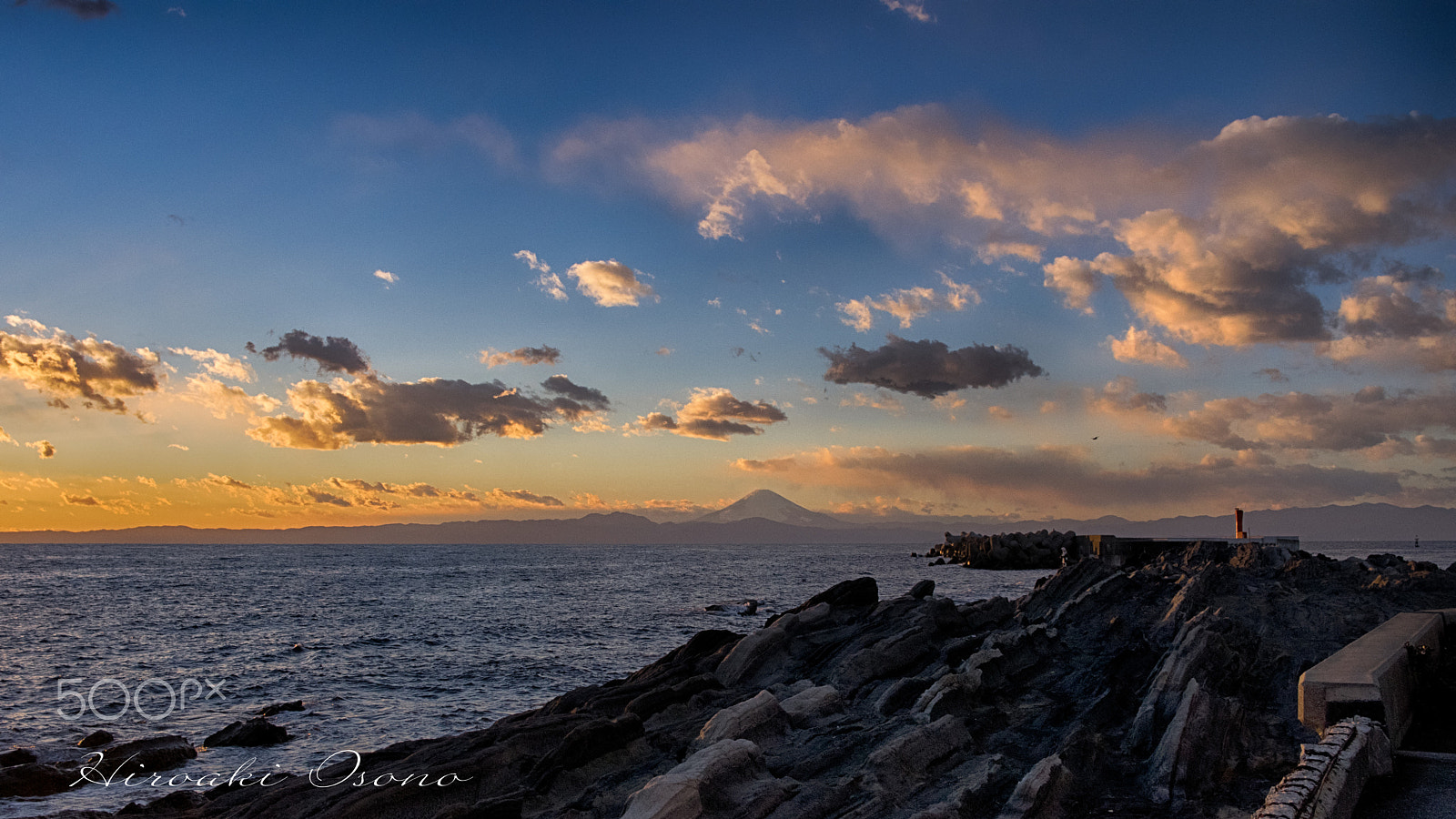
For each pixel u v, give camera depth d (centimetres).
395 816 1129
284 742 2398
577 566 15412
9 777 1914
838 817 1005
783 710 1370
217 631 5103
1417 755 1009
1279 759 1178
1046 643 1844
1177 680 1387
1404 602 2133
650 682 1766
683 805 959
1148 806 1053
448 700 3009
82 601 7281
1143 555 7275
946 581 9375
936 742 1209
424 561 17912
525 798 1132
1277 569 2658
